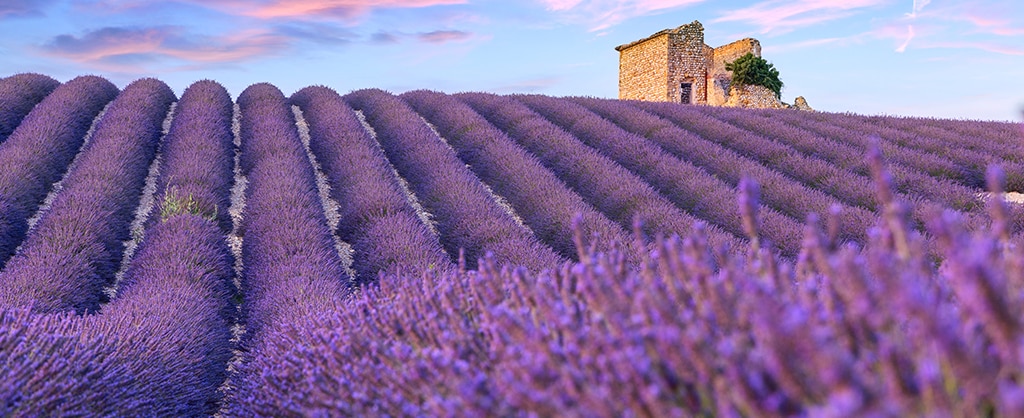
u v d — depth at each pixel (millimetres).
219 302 6641
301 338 4035
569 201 9266
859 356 1413
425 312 2865
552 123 15430
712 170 11461
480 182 11156
